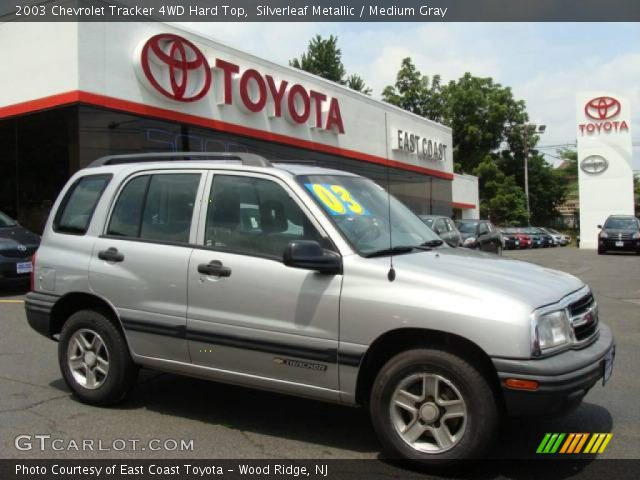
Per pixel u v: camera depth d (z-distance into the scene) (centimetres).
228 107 1777
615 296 1216
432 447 385
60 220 541
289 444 435
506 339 358
